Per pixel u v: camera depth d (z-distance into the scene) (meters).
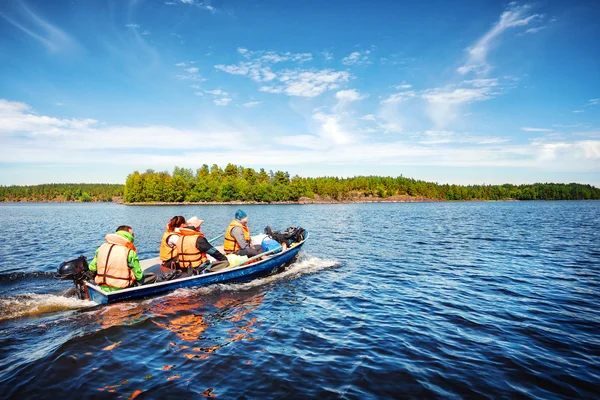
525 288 7.90
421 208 68.44
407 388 3.76
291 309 6.48
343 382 3.88
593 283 8.30
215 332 5.35
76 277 6.76
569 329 5.46
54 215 44.09
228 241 9.07
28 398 3.51
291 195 110.12
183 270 7.69
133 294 6.71
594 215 38.16
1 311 6.13
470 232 20.00
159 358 4.45
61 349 4.64
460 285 8.21
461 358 4.48
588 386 3.81
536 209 59.47
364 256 12.08
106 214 47.28
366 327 5.58
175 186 105.31
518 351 4.68
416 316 6.09
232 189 105.56
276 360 4.42
